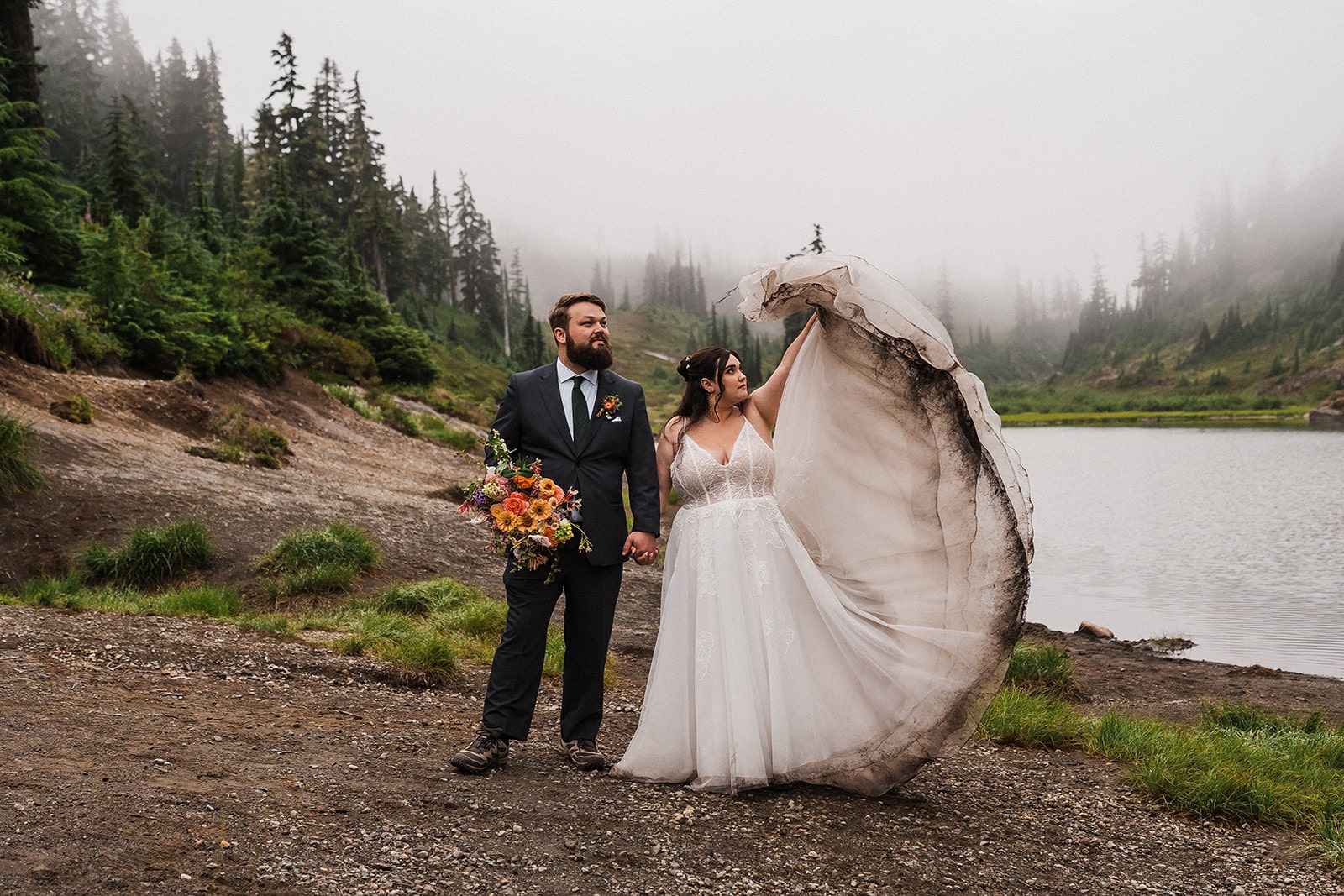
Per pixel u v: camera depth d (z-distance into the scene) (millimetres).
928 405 4109
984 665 3926
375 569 9266
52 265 17344
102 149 93312
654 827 3275
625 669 7078
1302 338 175750
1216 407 143000
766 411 4363
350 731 4188
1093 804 4273
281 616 7273
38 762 3154
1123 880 3309
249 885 2457
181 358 16172
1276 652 9859
